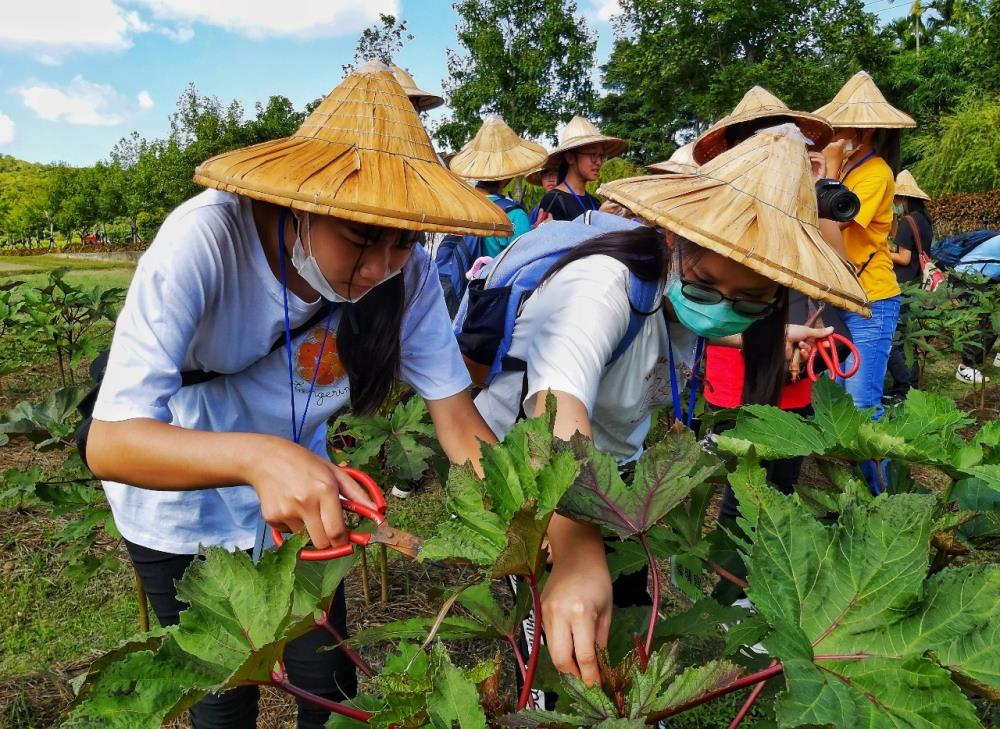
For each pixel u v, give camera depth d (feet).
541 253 6.31
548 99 76.69
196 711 5.74
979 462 4.12
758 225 4.39
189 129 94.48
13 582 11.30
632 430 6.59
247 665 2.82
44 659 9.46
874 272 11.94
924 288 23.16
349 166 4.02
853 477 4.55
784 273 4.26
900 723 2.65
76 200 175.11
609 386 5.82
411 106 4.46
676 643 3.01
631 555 4.28
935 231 59.47
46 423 9.89
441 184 4.16
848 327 12.21
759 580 3.03
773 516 3.12
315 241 4.29
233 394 5.29
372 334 5.01
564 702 3.31
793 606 3.02
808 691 2.68
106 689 2.87
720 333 5.21
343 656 5.83
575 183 16.35
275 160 4.07
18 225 209.56
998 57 88.99
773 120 10.46
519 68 73.56
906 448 4.16
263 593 3.18
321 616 3.27
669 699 2.84
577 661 3.30
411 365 5.47
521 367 6.23
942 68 111.65
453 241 13.65
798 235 4.42
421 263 5.29
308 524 3.48
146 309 4.22
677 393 6.22
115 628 10.13
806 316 9.50
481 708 2.61
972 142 77.71
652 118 86.12
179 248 4.31
